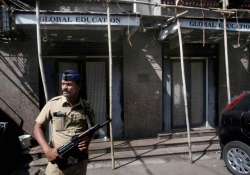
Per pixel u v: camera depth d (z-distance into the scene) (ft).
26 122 25.48
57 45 26.40
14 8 22.91
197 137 28.27
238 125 19.24
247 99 19.49
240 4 29.91
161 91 28.81
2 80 25.14
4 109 25.20
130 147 25.20
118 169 21.48
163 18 27.53
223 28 24.75
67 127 10.66
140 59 28.25
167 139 27.55
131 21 22.54
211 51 30.94
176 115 30.60
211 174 20.10
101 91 27.96
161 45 28.78
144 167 21.81
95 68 27.78
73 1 26.27
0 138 22.00
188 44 30.07
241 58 31.55
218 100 31.19
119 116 28.17
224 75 31.09
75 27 22.63
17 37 25.02
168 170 21.11
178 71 30.53
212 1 29.68
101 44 27.45
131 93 28.07
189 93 30.89
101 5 26.89
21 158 23.22
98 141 26.96
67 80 10.43
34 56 25.59
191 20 23.80
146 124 28.45
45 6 25.44
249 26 25.68
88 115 11.08
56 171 10.44
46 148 10.11
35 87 25.70
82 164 10.81
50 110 10.78
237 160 19.34
